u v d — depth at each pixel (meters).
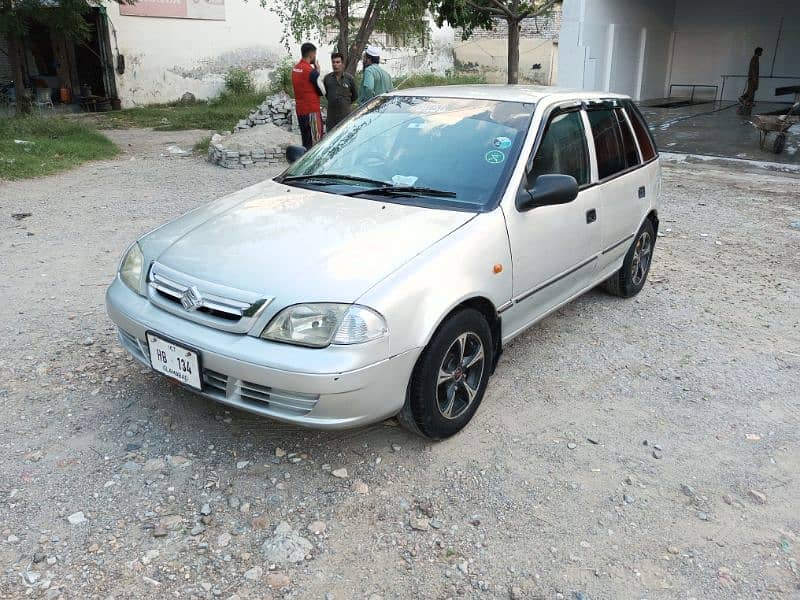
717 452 3.47
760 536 2.89
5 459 3.16
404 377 2.99
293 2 18.34
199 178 10.16
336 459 3.26
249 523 2.84
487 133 3.97
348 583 2.55
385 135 4.22
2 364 4.04
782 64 20.22
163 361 3.14
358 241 3.19
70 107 20.98
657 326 5.03
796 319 5.25
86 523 2.79
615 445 3.50
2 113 15.55
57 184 9.49
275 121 14.20
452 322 3.18
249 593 2.49
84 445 3.29
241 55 23.66
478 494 3.07
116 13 20.94
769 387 4.16
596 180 4.48
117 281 3.52
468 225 3.38
